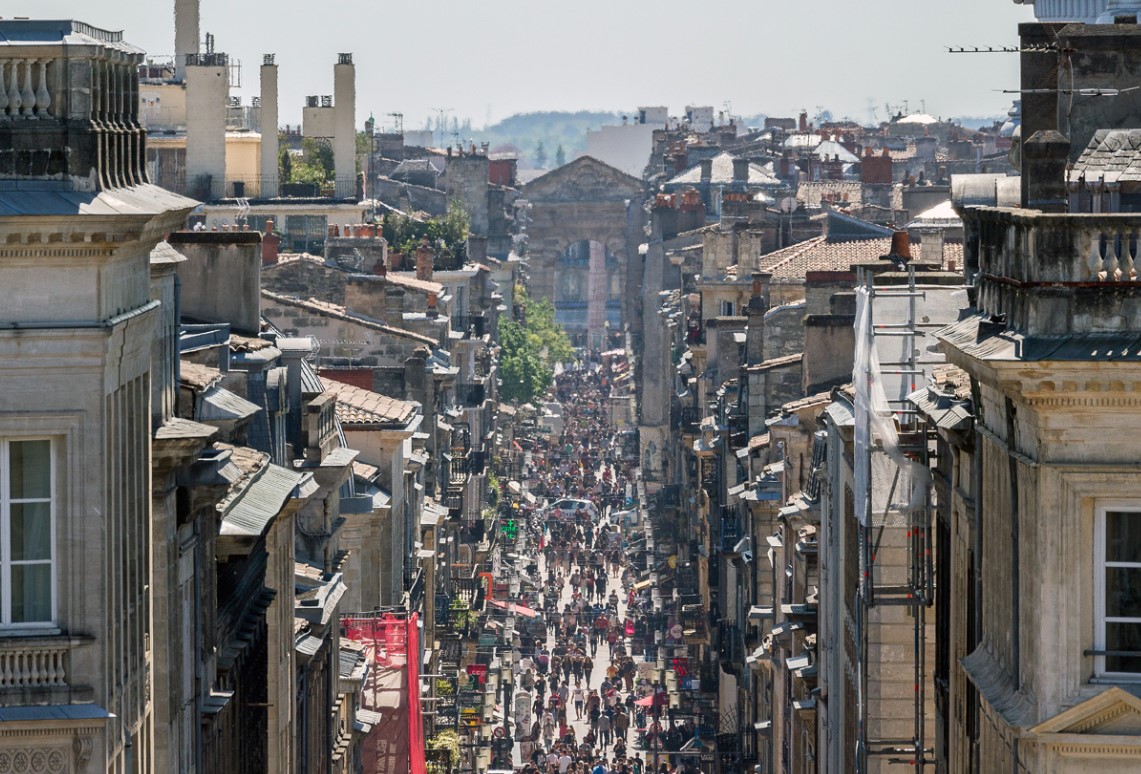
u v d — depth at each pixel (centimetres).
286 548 14112
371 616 18700
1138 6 13300
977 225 11169
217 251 15812
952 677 10706
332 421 17612
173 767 9862
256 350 15025
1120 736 8250
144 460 9044
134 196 8538
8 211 7981
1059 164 9450
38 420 8169
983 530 9481
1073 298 8169
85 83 8294
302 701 14975
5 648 8162
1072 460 8219
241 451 12850
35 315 8150
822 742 17200
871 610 13325
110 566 8375
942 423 10225
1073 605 8275
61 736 8256
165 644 9694
